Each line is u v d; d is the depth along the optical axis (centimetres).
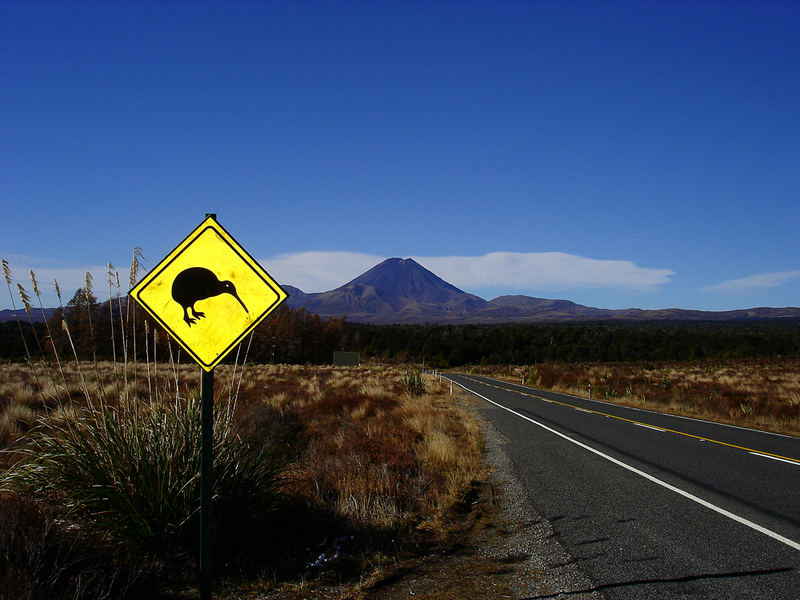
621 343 8412
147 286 405
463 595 474
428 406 1908
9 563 403
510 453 1194
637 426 1694
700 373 4403
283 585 487
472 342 10312
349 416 1602
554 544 604
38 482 523
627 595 465
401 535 635
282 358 7238
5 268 555
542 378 4384
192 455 541
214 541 522
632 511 730
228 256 414
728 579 495
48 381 1487
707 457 1143
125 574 464
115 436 540
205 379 405
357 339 10731
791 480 920
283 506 636
